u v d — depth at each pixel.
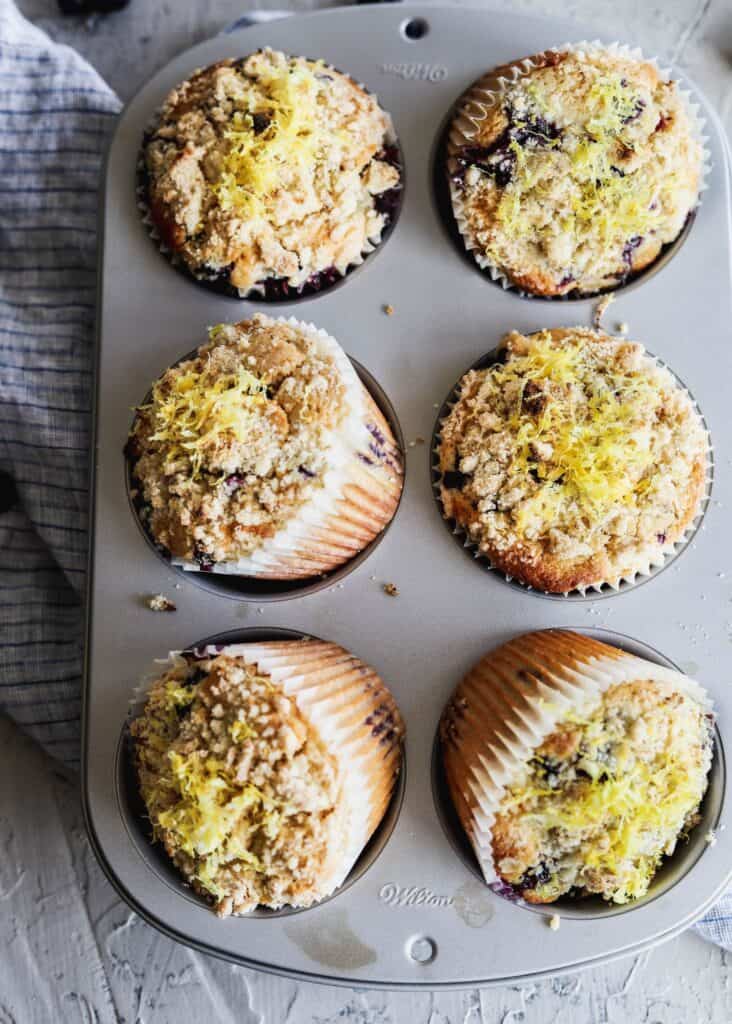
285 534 0.41
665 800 0.39
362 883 0.41
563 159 0.43
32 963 0.47
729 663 0.43
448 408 0.44
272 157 0.42
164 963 0.47
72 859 0.48
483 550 0.42
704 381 0.44
